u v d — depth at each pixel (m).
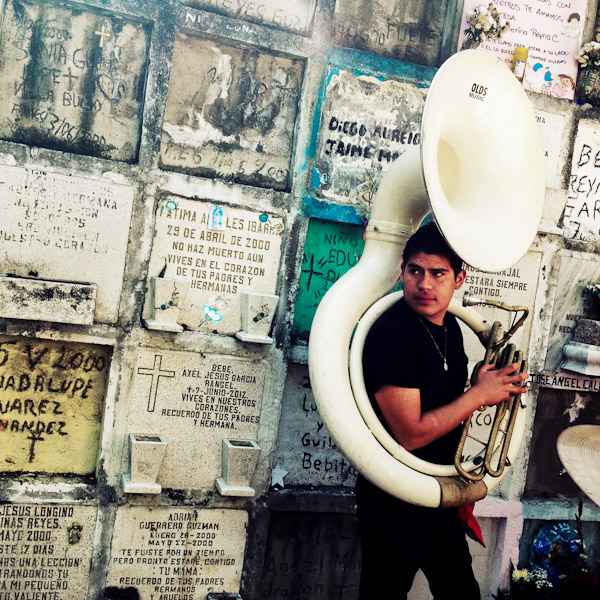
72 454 3.04
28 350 2.94
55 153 2.87
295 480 3.37
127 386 3.02
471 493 2.57
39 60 2.89
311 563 3.40
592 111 3.77
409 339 2.50
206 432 3.16
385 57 3.39
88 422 3.05
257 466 3.23
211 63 3.12
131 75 3.01
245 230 3.17
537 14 3.68
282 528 3.34
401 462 2.51
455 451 2.53
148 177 3.00
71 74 2.93
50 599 2.98
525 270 3.67
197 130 3.12
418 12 3.49
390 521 2.57
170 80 3.05
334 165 3.31
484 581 3.71
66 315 2.85
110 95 2.99
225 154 3.17
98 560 3.03
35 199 2.86
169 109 3.06
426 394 2.52
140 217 3.00
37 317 2.82
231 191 3.14
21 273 2.86
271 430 3.26
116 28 2.97
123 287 3.00
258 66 3.19
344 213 3.33
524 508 3.71
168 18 2.99
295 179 3.24
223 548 3.20
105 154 2.99
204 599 3.19
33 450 2.99
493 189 2.76
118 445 3.03
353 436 2.47
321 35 3.24
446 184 2.75
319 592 3.43
